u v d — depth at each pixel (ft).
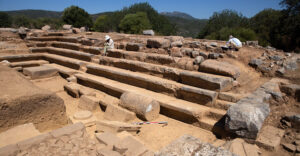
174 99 21.24
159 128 18.01
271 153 13.20
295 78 22.21
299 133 14.93
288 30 70.54
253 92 18.72
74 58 39.27
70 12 109.19
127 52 31.94
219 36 67.41
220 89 19.66
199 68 24.29
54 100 15.85
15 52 41.75
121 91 23.63
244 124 14.05
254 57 27.07
